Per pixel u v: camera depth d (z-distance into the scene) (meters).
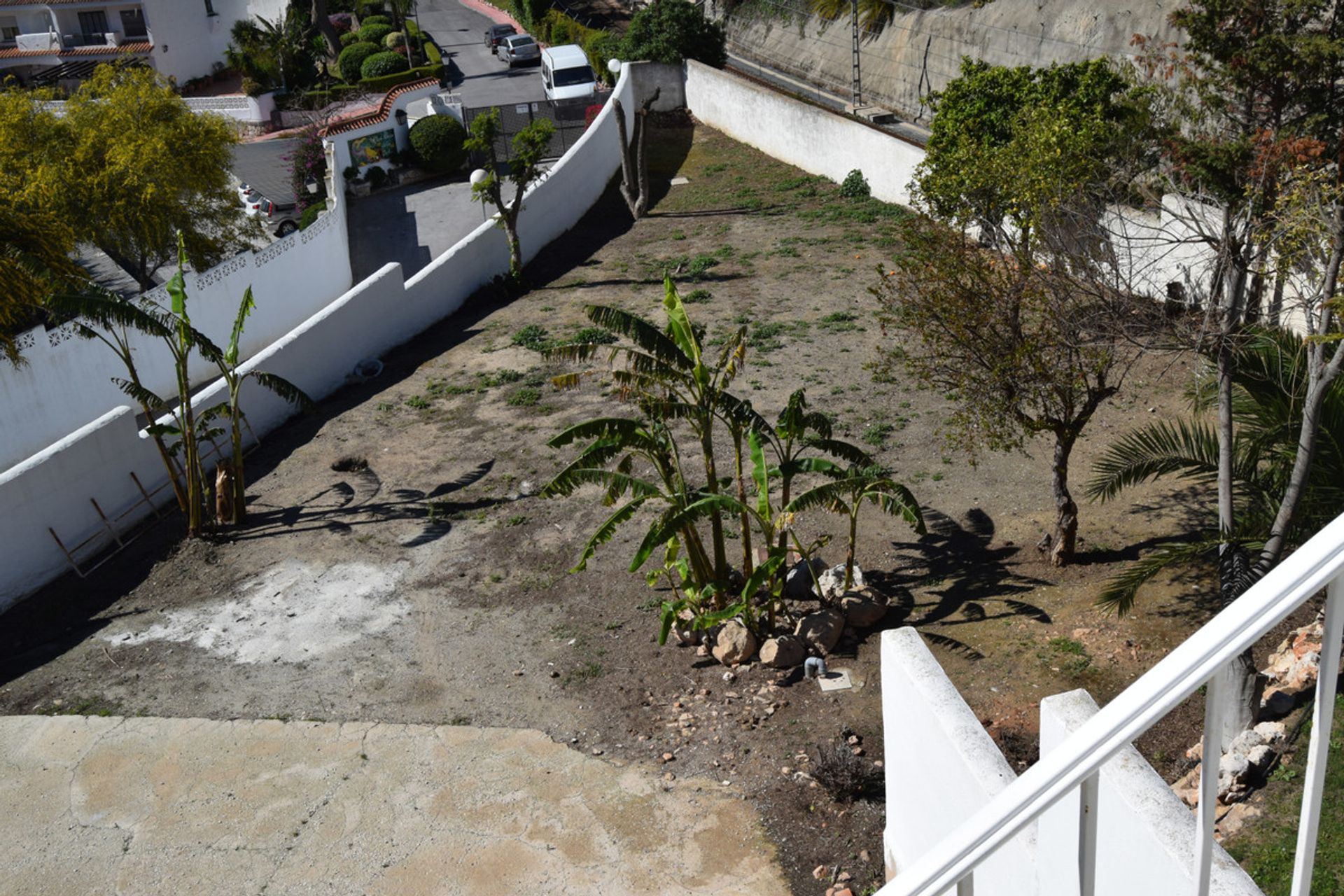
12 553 15.88
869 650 12.82
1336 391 10.02
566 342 22.94
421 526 16.66
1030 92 21.83
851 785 10.65
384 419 20.34
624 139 31.69
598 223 32.19
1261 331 10.55
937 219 15.83
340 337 22.12
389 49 55.50
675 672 12.91
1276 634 11.30
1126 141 13.48
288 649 14.11
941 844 2.75
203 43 58.59
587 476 12.52
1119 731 2.40
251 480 18.59
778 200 31.86
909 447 17.17
